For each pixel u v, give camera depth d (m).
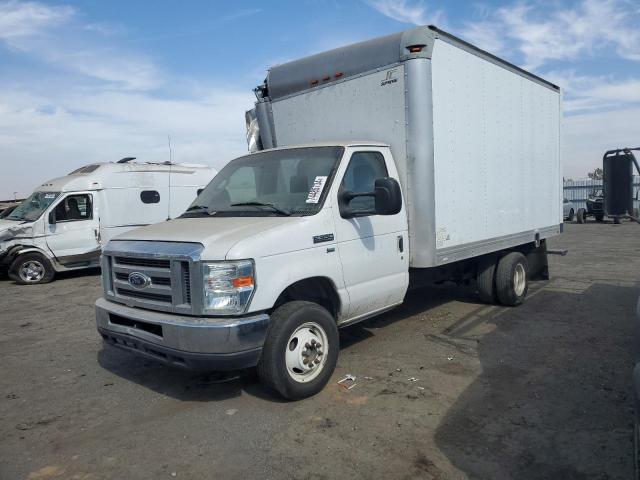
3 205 21.84
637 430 2.94
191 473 3.56
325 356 4.80
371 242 5.34
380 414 4.34
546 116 8.84
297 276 4.55
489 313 7.61
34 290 11.56
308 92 6.65
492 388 4.81
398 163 5.84
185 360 4.15
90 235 12.96
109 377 5.51
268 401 4.68
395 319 7.37
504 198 7.51
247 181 5.66
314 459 3.67
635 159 4.30
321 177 5.12
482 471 3.46
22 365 6.07
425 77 5.63
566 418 4.18
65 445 4.03
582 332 6.50
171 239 4.52
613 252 14.84
